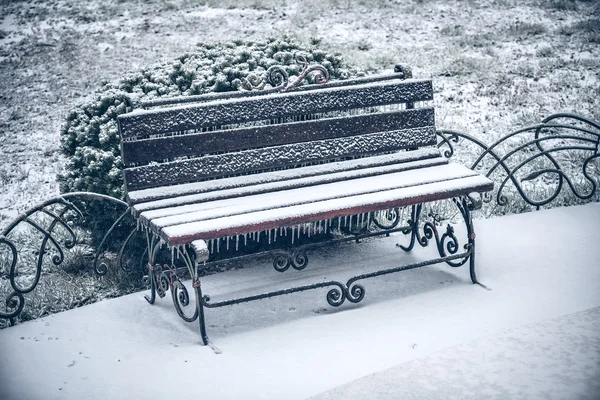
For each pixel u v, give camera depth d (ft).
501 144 28.19
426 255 18.58
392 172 17.58
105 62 43.88
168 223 14.51
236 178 16.43
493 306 15.74
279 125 16.76
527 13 52.42
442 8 54.44
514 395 12.27
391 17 52.34
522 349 13.74
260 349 14.28
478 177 17.02
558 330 14.43
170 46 46.62
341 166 17.37
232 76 18.84
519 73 38.78
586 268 17.42
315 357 13.88
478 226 20.20
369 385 12.74
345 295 15.71
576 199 21.84
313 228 19.38
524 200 21.90
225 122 16.24
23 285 18.29
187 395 12.72
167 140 15.70
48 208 24.06
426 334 14.62
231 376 13.30
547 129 29.19
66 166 18.85
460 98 34.99
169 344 14.62
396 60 41.78
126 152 15.35
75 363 13.93
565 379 12.69
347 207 15.47
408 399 12.28
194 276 14.30
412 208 18.44
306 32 48.37
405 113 18.01
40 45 48.24
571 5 53.42
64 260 19.15
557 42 44.65
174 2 58.75
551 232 19.61
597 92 34.83
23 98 38.11
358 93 17.49
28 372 13.62
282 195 16.15
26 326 15.43
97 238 18.63
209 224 14.47
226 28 50.49
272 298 16.48
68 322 15.56
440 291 16.57
